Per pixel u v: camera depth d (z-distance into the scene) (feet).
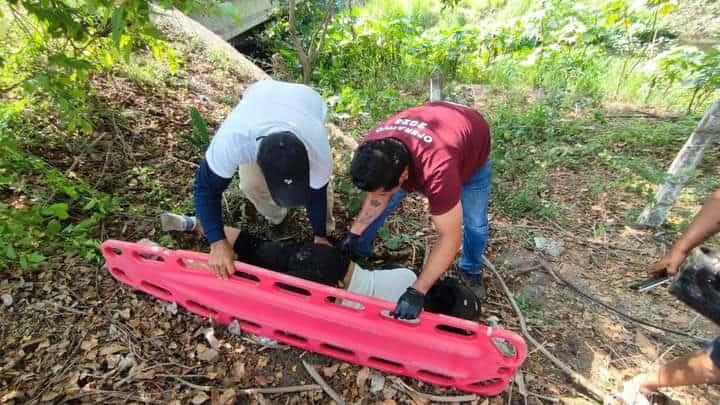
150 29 8.04
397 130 6.69
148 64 14.57
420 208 12.55
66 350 7.53
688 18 33.06
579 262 11.19
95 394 7.07
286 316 7.93
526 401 7.87
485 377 7.50
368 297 7.23
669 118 18.98
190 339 8.15
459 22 35.70
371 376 8.00
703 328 9.52
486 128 7.59
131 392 7.20
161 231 9.84
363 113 16.33
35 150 10.44
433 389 7.95
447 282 8.65
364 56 23.99
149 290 8.53
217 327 8.41
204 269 8.16
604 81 22.38
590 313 9.75
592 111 19.47
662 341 9.18
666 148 16.17
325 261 8.04
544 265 10.88
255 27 27.55
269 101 7.06
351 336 7.75
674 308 10.00
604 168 15.12
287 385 7.75
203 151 12.23
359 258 10.47
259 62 25.23
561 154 15.56
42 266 8.57
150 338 8.00
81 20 9.12
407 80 23.12
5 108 9.78
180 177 11.37
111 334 7.89
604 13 26.32
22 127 10.44
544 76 23.09
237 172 11.80
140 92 13.51
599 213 13.03
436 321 7.12
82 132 11.36
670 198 11.79
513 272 10.69
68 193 9.18
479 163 7.68
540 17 26.66
